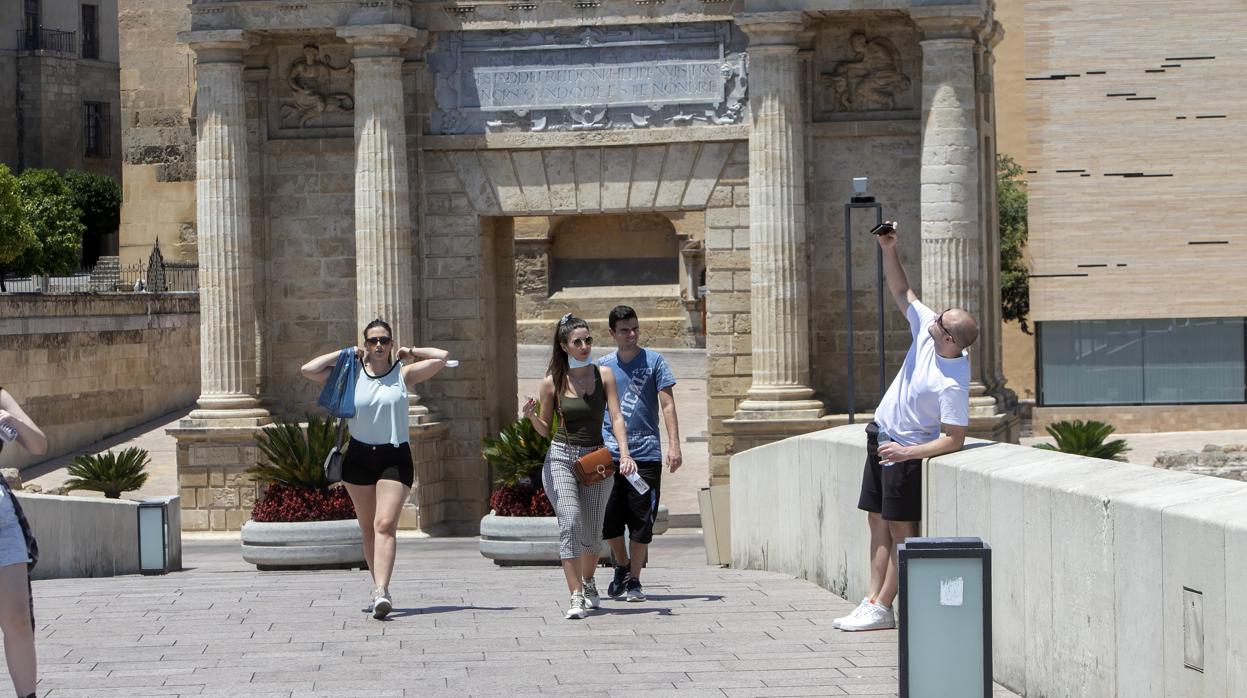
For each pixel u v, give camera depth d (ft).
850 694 39.29
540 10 121.70
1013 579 40.22
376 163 119.55
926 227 115.03
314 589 66.23
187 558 105.60
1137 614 33.45
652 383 59.82
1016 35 231.71
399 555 104.37
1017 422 128.47
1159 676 32.45
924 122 115.14
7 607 36.94
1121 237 198.59
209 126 121.80
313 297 125.80
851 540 56.75
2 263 247.50
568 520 54.44
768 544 72.74
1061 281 199.72
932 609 32.45
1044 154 199.21
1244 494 32.22
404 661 45.47
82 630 53.06
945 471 44.21
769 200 116.47
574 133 121.70
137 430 183.11
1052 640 37.86
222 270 121.90
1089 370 200.13
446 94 123.13
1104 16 197.47
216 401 121.70
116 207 317.22
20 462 158.20
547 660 45.27
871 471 48.06
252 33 122.01
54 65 336.29
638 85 121.29
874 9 114.52
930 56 114.62
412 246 123.85
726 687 40.50
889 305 120.26
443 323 124.06
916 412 45.96
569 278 309.22
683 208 121.29
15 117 334.65
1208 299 197.47
